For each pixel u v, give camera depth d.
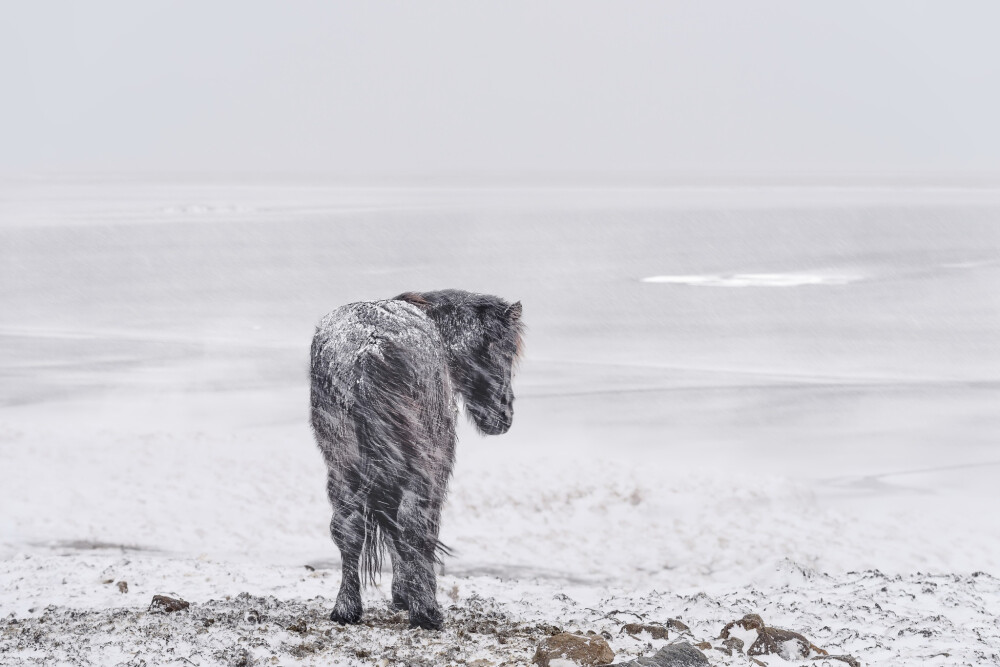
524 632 6.14
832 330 35.38
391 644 5.52
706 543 12.34
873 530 13.18
